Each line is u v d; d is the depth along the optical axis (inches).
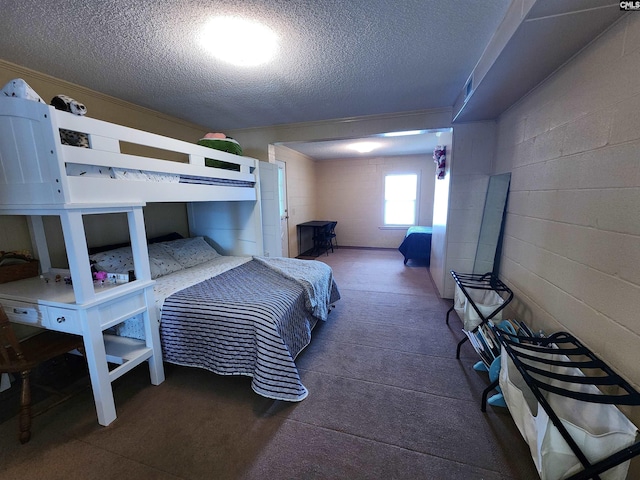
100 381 60.6
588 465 37.1
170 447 56.7
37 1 51.2
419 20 60.3
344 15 58.2
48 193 54.5
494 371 64.8
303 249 257.9
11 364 57.5
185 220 143.7
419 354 89.4
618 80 46.8
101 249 100.7
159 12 55.8
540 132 74.4
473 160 120.6
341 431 60.2
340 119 135.7
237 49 69.7
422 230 219.0
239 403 69.0
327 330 106.2
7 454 55.2
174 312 76.3
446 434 59.1
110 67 79.2
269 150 151.6
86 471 51.8
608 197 48.7
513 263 91.4
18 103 52.2
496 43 62.6
